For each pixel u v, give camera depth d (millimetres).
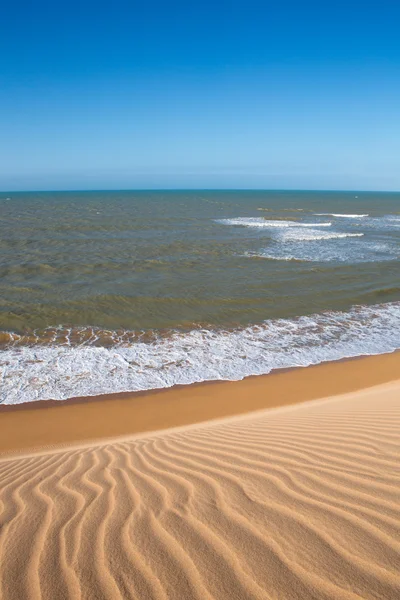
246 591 1738
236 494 2730
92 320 13031
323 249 25891
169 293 15992
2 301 14719
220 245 27078
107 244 27391
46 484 3398
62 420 7270
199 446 4285
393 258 22891
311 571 1821
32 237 30281
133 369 9562
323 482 2801
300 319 13391
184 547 2096
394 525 2119
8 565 2039
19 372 9266
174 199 99688
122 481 3266
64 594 1800
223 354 10555
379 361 10102
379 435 4000
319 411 5977
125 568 1957
